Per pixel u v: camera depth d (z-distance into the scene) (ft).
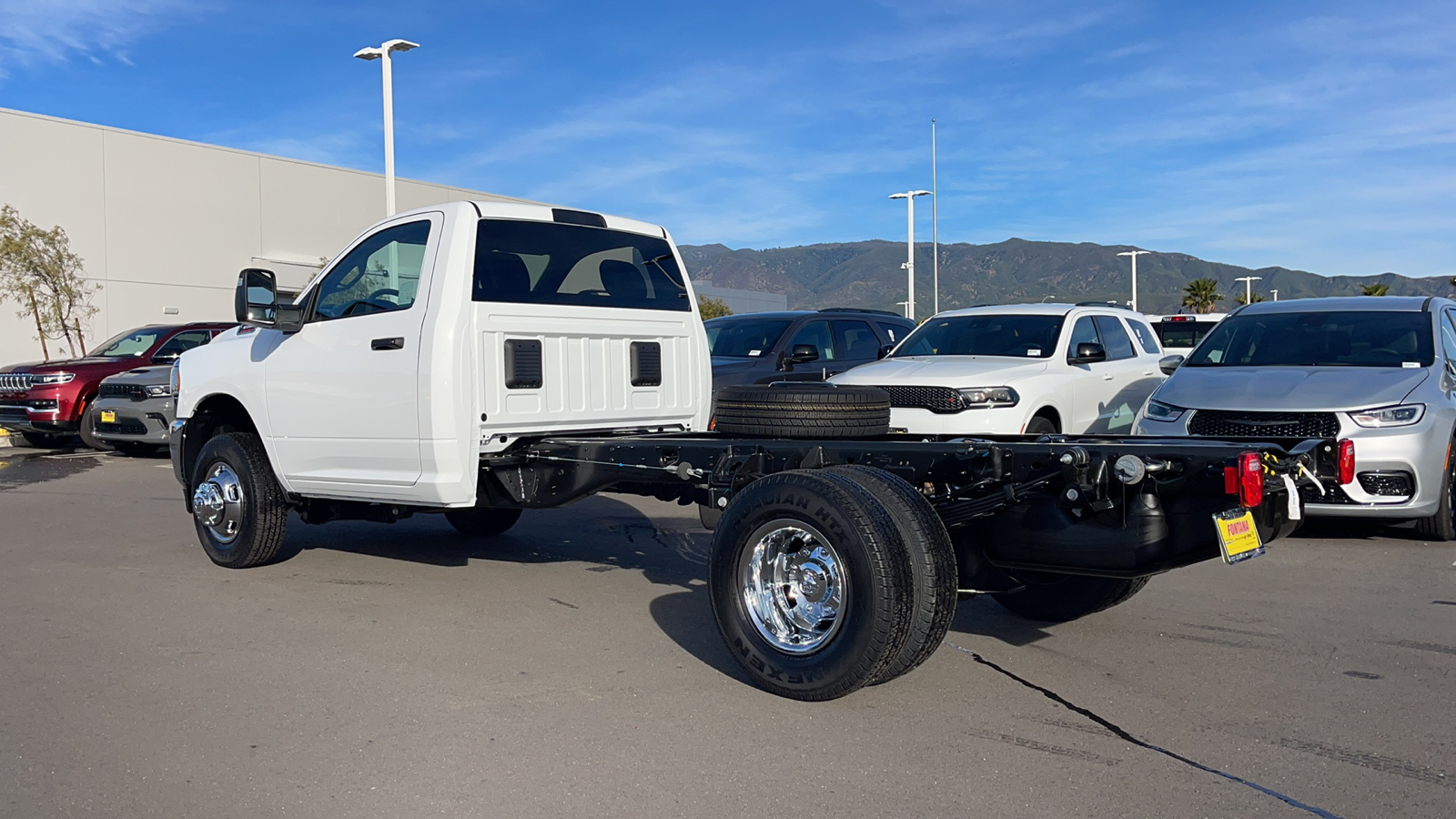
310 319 22.12
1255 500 13.83
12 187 91.04
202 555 25.50
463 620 19.36
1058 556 15.49
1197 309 253.44
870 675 14.10
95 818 11.28
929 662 16.80
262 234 110.93
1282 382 26.73
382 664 16.66
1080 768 12.59
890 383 30.22
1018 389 29.84
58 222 94.27
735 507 15.38
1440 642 17.89
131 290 99.76
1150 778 12.30
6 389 51.47
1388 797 11.80
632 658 16.99
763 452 17.42
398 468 20.24
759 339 38.32
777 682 14.83
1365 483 25.17
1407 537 27.27
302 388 21.86
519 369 20.20
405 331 19.80
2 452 52.01
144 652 17.34
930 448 15.99
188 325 55.88
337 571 23.71
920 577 14.06
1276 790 11.99
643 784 12.10
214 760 12.83
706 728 13.85
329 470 21.66
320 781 12.19
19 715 14.39
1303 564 24.12
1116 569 15.08
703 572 23.53
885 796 11.78
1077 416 32.22
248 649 17.52
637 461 18.95
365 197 122.11
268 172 111.34
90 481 40.32
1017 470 15.42
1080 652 17.35
